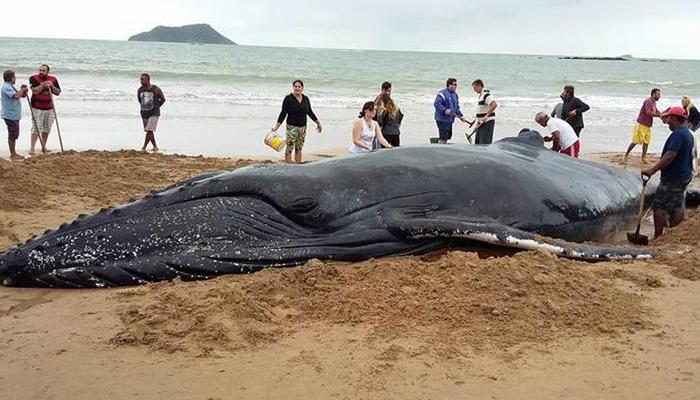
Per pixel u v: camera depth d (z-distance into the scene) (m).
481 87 14.54
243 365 4.40
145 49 97.38
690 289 5.84
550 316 5.05
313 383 4.16
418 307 5.16
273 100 29.23
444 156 7.17
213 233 6.25
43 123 14.66
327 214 6.47
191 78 39.72
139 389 4.11
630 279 6.02
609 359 4.49
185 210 6.31
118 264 6.00
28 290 5.93
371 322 5.00
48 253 6.00
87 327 5.02
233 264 6.14
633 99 38.72
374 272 5.86
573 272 5.86
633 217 8.55
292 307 5.31
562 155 8.55
